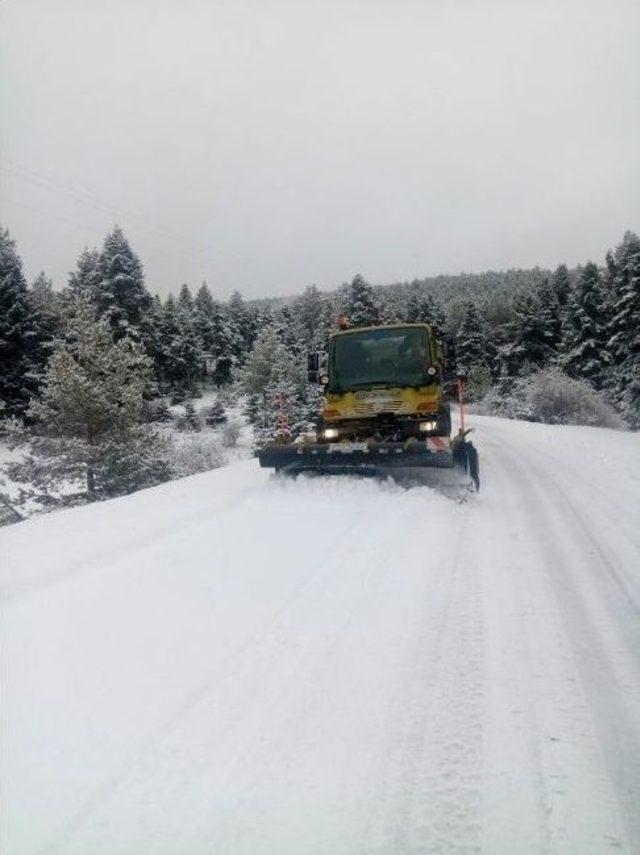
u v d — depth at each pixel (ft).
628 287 128.26
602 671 10.69
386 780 7.84
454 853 6.66
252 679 10.39
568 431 68.74
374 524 20.56
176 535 19.25
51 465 62.54
